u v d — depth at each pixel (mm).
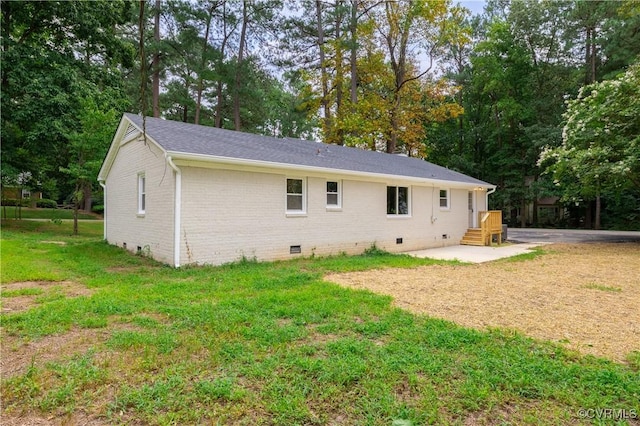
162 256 8758
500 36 26938
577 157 14266
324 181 10961
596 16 23719
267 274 7516
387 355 3395
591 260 10391
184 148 8289
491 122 29766
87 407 2562
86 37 18391
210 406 2566
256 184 9398
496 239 16562
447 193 15453
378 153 16797
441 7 21562
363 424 2396
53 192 24812
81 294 5785
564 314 4914
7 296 5527
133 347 3527
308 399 2672
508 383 2906
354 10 22312
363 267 8656
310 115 27031
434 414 2494
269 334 3881
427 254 12133
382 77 24844
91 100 15570
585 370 3158
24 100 16281
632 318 4754
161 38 22219
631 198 24312
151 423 2391
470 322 4547
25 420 2424
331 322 4406
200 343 3627
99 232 17203
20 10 16562
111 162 12625
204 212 8492
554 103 26328
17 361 3260
